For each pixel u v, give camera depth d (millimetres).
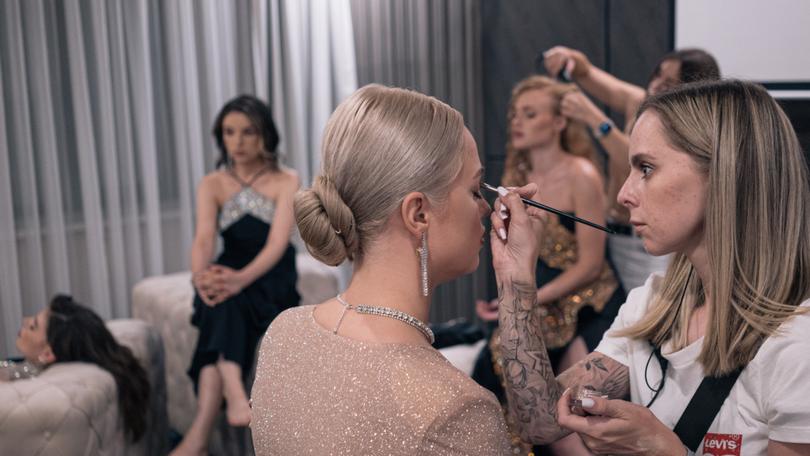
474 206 1118
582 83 3596
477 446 959
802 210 1109
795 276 1112
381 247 1090
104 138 4312
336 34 4852
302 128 4832
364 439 969
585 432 1109
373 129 1074
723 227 1108
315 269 3875
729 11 3119
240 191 3430
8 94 4074
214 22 4574
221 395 3238
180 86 4496
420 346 1033
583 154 3006
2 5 4016
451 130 1092
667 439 1101
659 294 1294
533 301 1336
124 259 4434
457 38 4992
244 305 3281
